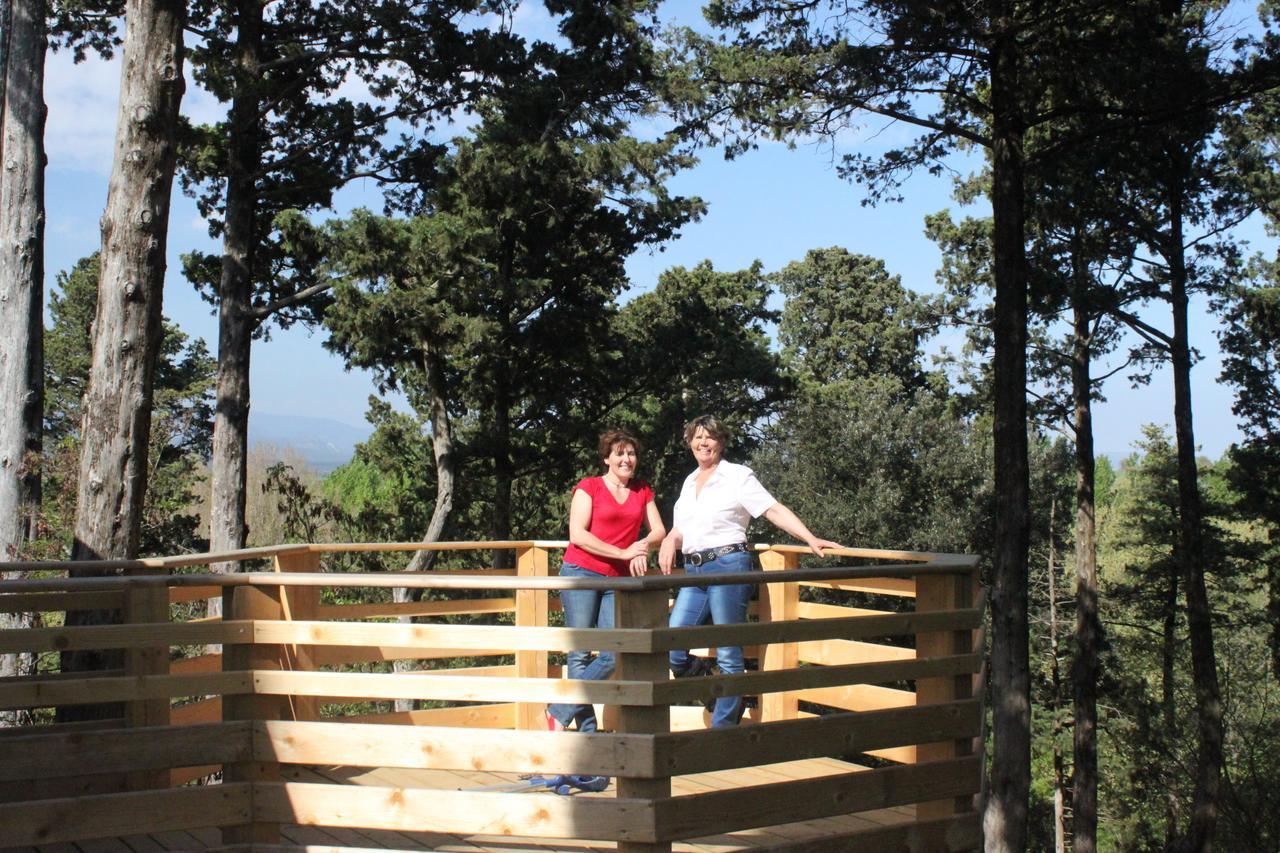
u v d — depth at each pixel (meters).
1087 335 22.81
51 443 28.88
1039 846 28.73
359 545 6.52
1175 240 21.47
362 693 4.55
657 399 28.95
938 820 5.15
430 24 18.11
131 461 7.89
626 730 4.35
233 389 17.97
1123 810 26.80
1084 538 22.84
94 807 4.43
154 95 7.88
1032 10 14.02
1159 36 14.30
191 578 4.55
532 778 5.80
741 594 5.84
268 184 18.83
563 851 4.88
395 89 19.16
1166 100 14.25
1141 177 20.56
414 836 5.07
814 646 6.95
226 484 17.80
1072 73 14.59
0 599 5.06
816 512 28.62
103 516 7.80
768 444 30.59
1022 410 15.18
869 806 4.88
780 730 4.62
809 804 4.71
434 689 4.44
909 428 29.53
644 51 18.80
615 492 5.68
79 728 5.20
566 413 25.62
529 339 23.11
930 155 16.31
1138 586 28.86
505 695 4.41
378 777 5.87
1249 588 28.50
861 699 6.52
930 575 5.36
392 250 17.67
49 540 12.28
